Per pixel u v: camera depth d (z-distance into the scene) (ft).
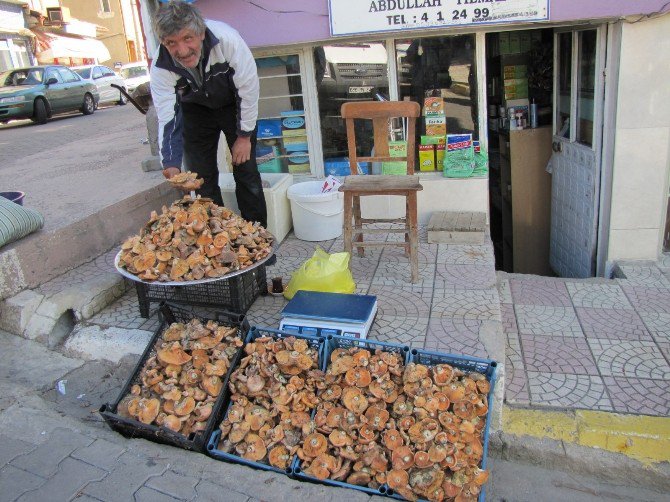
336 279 11.96
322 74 16.29
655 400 9.75
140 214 15.60
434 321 11.39
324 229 15.64
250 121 12.48
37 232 12.66
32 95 42.73
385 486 8.09
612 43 13.84
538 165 19.20
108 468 8.31
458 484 7.98
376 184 12.69
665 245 15.34
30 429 9.02
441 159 16.37
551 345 11.48
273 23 14.89
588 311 12.75
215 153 13.99
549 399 9.89
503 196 20.89
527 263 20.02
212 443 8.86
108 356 11.03
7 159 23.86
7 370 10.78
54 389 10.38
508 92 19.27
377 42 15.71
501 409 9.32
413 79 15.93
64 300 11.73
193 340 9.73
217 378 9.29
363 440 8.52
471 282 12.94
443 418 8.56
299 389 9.18
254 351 9.62
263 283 12.41
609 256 15.15
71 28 78.23
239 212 15.57
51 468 8.27
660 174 14.37
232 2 14.82
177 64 11.39
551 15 13.74
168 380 9.29
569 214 17.33
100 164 20.38
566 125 17.49
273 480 8.24
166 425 8.75
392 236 15.71
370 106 13.37
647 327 11.96
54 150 25.36
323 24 14.78
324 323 10.31
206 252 10.42
